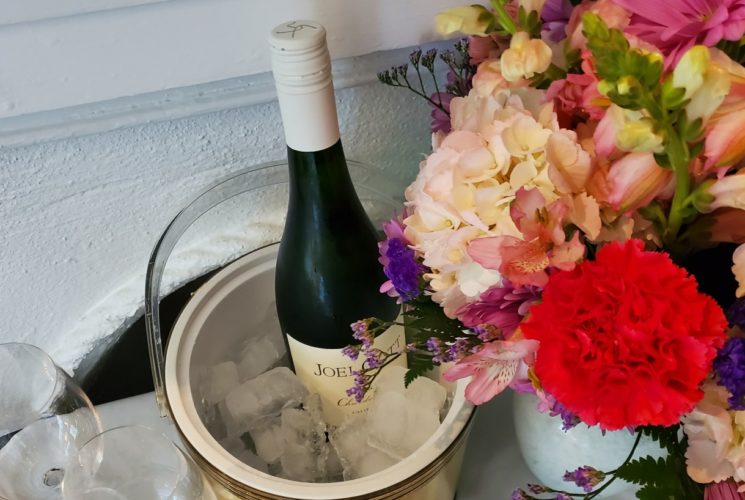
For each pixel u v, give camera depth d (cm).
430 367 44
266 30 46
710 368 31
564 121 36
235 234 60
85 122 48
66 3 42
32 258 56
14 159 50
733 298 36
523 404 48
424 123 58
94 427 55
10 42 43
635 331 29
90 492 46
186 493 44
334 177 48
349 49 49
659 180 32
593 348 30
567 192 32
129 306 60
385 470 41
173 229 52
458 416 44
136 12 43
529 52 34
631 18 33
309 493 40
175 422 45
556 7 39
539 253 32
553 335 30
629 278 30
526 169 33
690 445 37
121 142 51
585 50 34
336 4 46
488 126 35
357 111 55
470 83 48
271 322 58
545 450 48
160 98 48
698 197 32
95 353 62
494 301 35
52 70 44
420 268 38
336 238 50
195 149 53
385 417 49
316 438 52
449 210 35
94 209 54
